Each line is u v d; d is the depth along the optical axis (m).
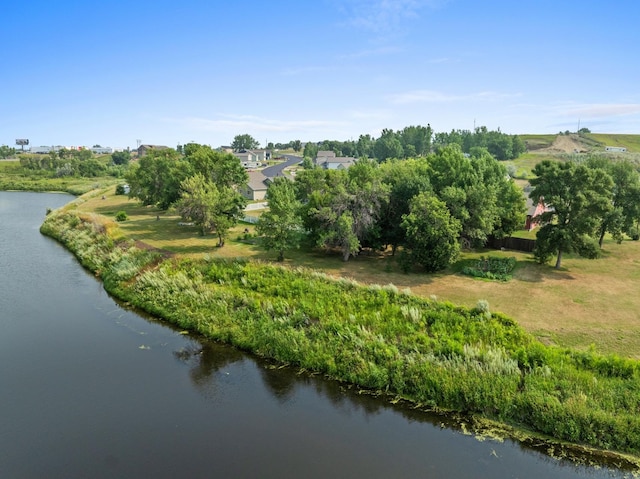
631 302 26.77
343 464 14.42
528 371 18.50
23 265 37.91
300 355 21.36
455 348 19.78
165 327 25.75
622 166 41.06
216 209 42.25
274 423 16.70
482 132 160.12
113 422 16.62
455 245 32.00
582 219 32.53
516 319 23.91
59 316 27.05
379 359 19.97
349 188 37.34
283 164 132.88
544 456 14.87
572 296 27.86
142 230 49.19
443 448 15.30
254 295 26.98
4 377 19.78
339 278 28.69
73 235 46.12
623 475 13.99
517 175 95.75
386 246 41.50
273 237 35.75
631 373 17.73
